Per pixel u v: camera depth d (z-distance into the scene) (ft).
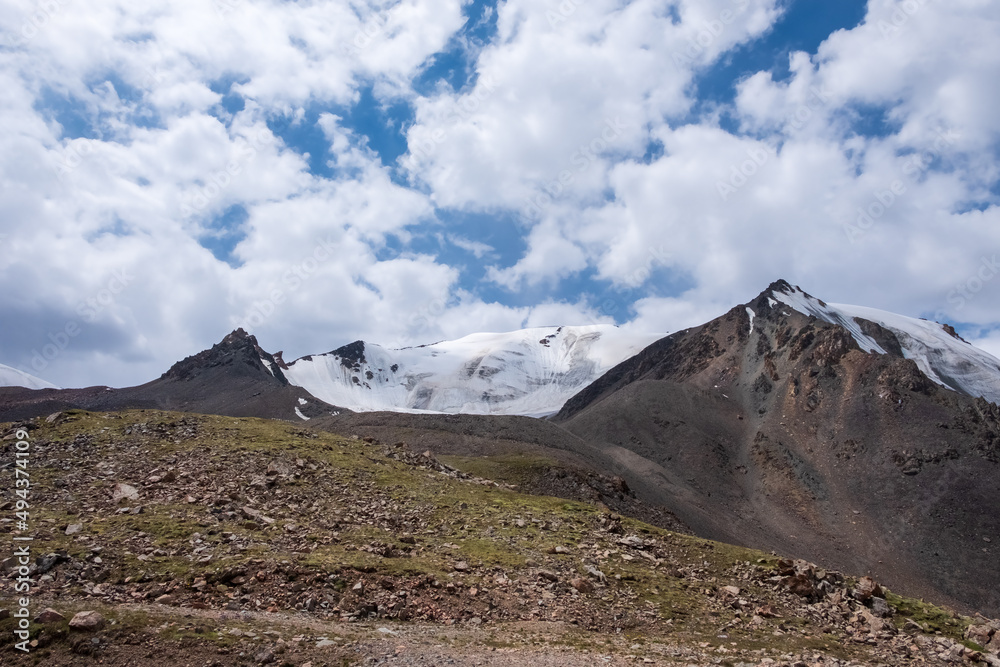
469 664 64.49
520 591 98.53
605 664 70.03
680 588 111.04
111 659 56.49
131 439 153.89
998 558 487.61
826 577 119.55
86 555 84.43
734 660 78.54
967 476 585.63
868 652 92.89
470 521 133.69
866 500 593.01
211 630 63.93
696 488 634.02
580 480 304.91
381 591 87.35
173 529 98.99
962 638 104.42
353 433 433.89
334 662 60.95
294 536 106.52
